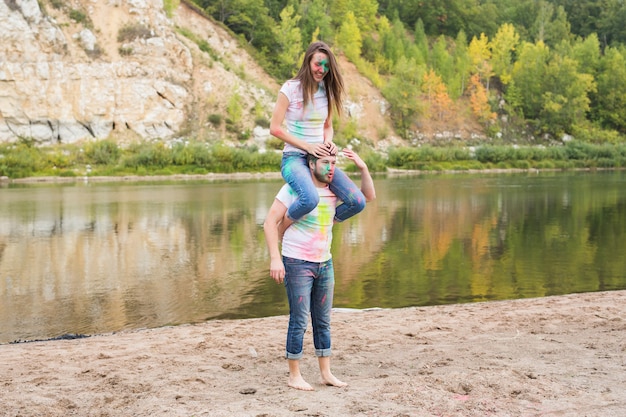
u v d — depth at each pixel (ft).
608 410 16.14
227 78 295.07
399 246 73.82
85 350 26.21
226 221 96.58
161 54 280.72
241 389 18.84
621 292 40.27
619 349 23.04
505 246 73.77
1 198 137.69
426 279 55.47
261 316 43.01
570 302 36.01
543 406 16.43
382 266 61.62
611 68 403.54
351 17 364.17
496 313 32.48
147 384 19.57
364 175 19.13
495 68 397.19
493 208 114.73
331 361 22.65
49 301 47.88
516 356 22.24
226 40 326.24
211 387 19.22
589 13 505.66
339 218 19.19
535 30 471.62
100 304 46.80
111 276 57.36
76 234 84.07
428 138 331.16
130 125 266.57
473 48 389.80
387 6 462.19
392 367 21.42
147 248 73.10
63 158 228.22
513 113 368.48
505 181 194.90
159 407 17.12
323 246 18.74
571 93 370.53
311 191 17.88
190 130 272.92
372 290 51.19
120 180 211.41
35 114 251.19
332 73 18.40
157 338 28.71
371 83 342.85
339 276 56.80
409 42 395.14
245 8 345.72
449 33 458.91
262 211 109.70
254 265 62.49
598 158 305.12
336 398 17.37
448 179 208.54
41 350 26.89
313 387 18.89
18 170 216.13
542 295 49.32
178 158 236.02
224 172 238.68
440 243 76.07
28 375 21.62
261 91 302.04
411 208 115.03
